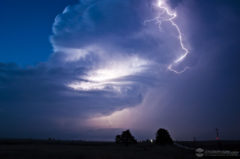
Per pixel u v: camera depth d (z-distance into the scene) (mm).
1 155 26438
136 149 45000
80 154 28734
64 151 34281
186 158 25688
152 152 35531
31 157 24844
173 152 35750
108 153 31109
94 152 32875
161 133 67688
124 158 25266
